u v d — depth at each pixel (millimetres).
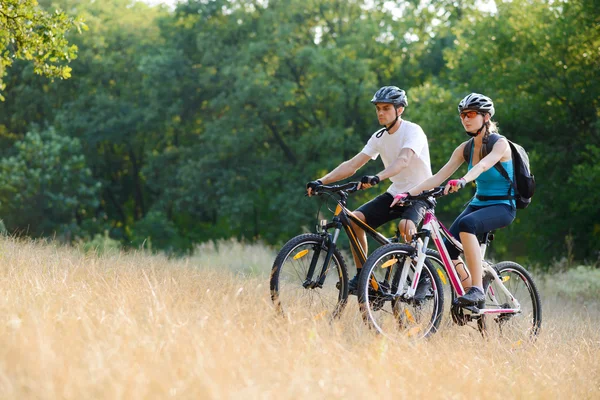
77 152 59688
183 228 65812
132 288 9055
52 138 58219
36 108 66312
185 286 10508
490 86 39750
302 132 60406
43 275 10031
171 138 66688
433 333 9438
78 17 15539
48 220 56344
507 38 38344
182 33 62625
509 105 37875
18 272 10211
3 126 67250
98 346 6152
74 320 7078
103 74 66688
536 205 37781
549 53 36781
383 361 7215
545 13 38562
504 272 10641
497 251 42469
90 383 5316
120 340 6492
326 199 9758
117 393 5133
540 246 38938
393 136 9977
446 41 56062
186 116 63969
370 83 52594
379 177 9352
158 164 62500
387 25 56094
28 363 5551
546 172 38344
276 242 58281
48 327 6727
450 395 6727
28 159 56469
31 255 12688
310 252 9242
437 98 41375
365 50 56000
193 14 62000
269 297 9438
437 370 7461
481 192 9727
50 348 5977
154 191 69562
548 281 23828
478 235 10008
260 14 60750
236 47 60125
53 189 56438
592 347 10602
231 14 60531
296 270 9141
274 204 55094
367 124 55594
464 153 9641
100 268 11914
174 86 60031
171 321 7340
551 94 37375
